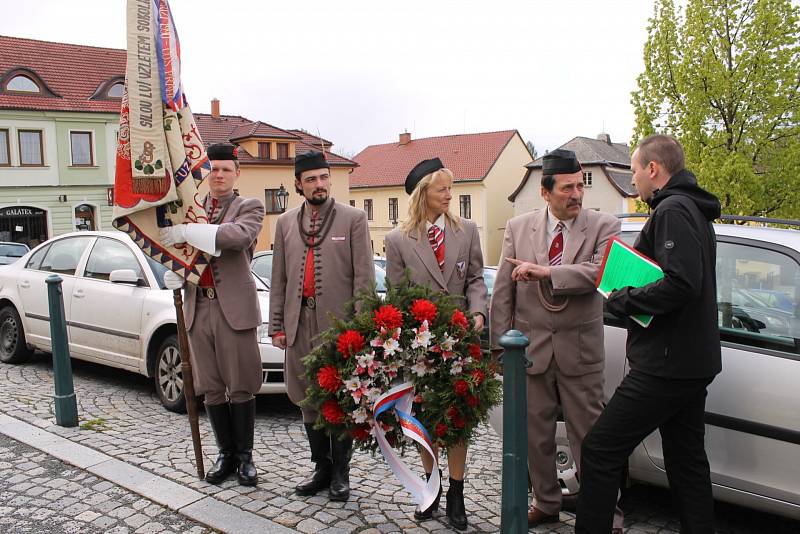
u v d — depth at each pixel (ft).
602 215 11.59
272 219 121.49
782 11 37.47
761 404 10.78
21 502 12.48
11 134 97.45
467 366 10.85
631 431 9.86
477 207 148.66
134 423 17.66
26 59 103.86
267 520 11.65
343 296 12.98
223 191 13.65
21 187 98.37
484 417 11.00
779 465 10.64
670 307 9.20
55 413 17.58
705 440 11.37
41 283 24.03
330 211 13.17
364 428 11.17
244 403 13.42
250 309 13.32
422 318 10.84
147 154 12.35
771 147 38.60
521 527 9.18
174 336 18.97
